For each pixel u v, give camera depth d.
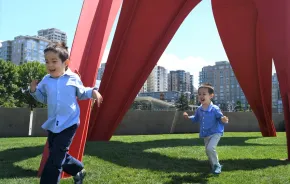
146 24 11.07
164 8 10.90
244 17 14.94
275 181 5.36
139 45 11.32
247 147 10.57
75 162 4.21
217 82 104.88
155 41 11.42
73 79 4.23
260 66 15.99
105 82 11.61
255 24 14.84
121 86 11.86
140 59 11.56
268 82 16.19
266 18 7.87
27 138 14.74
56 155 3.87
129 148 9.78
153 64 11.80
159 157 7.98
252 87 16.56
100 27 6.57
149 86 112.69
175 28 11.55
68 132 4.02
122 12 10.78
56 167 3.81
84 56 6.27
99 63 6.36
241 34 15.54
